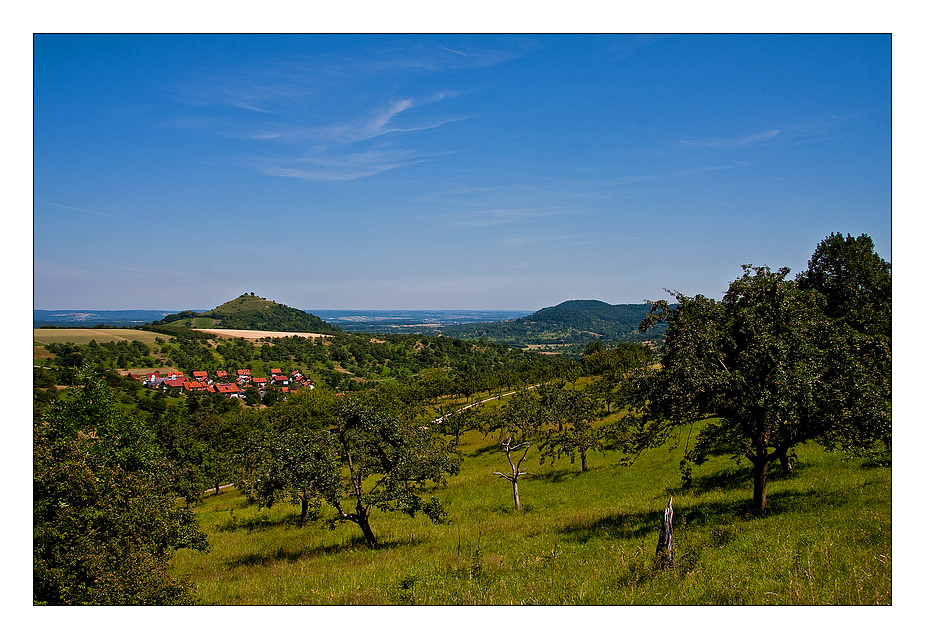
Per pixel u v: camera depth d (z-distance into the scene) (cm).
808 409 1541
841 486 1931
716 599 1034
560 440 4047
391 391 11019
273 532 3147
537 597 1174
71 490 1285
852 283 3666
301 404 10081
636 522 2033
